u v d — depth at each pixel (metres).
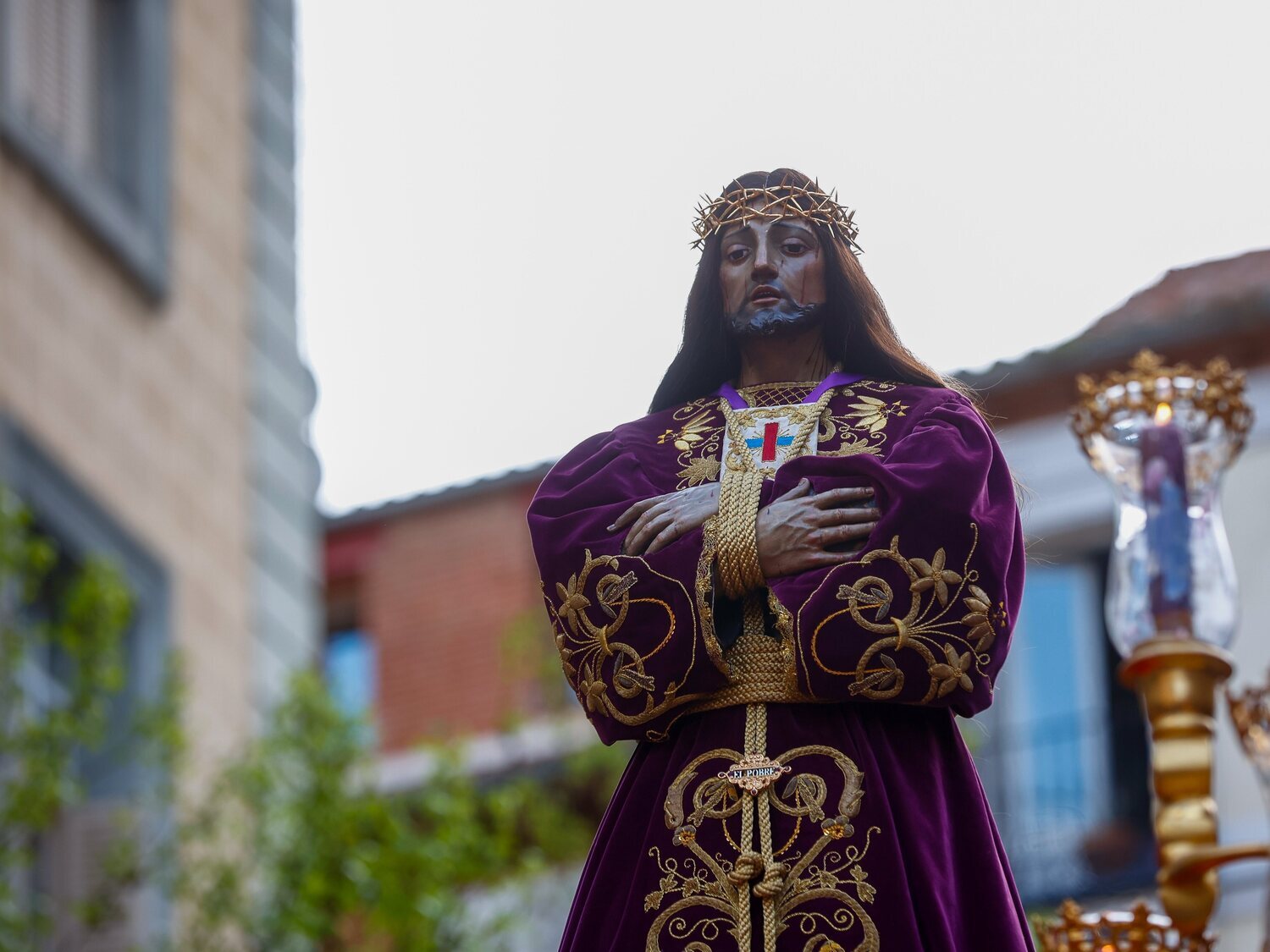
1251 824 12.73
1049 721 14.18
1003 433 14.60
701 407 4.66
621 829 4.29
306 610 14.53
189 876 11.09
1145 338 13.95
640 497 4.48
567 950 4.23
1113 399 5.12
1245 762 12.90
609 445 4.62
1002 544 4.23
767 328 4.62
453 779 11.92
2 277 12.55
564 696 15.37
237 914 11.05
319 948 11.87
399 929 11.12
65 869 11.59
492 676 18.56
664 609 4.25
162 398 13.63
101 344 13.22
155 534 13.27
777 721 4.23
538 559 4.42
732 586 4.27
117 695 12.45
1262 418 13.71
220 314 14.35
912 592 4.16
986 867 4.21
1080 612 14.36
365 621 19.47
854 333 4.68
